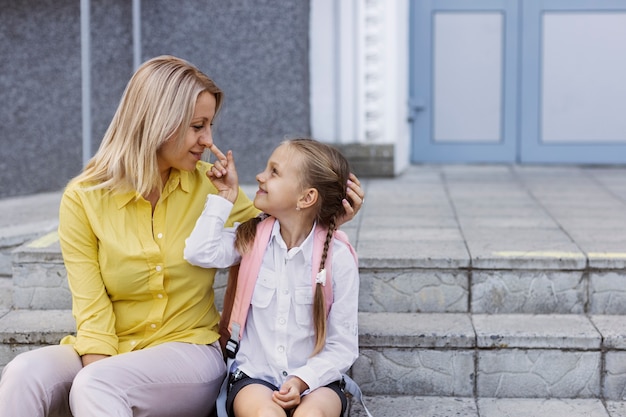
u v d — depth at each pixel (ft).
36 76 15.44
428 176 17.84
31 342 9.32
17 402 7.17
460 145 19.65
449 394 9.27
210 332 8.23
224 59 15.80
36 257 10.10
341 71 17.37
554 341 9.09
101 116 15.56
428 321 9.63
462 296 9.91
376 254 10.09
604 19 18.95
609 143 19.26
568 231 11.55
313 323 7.88
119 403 7.14
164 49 15.75
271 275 7.96
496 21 19.20
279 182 7.82
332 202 7.93
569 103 19.26
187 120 7.57
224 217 7.90
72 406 7.13
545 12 19.08
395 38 17.28
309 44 17.42
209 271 8.16
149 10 15.66
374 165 17.51
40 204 14.39
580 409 8.87
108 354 7.70
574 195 15.01
